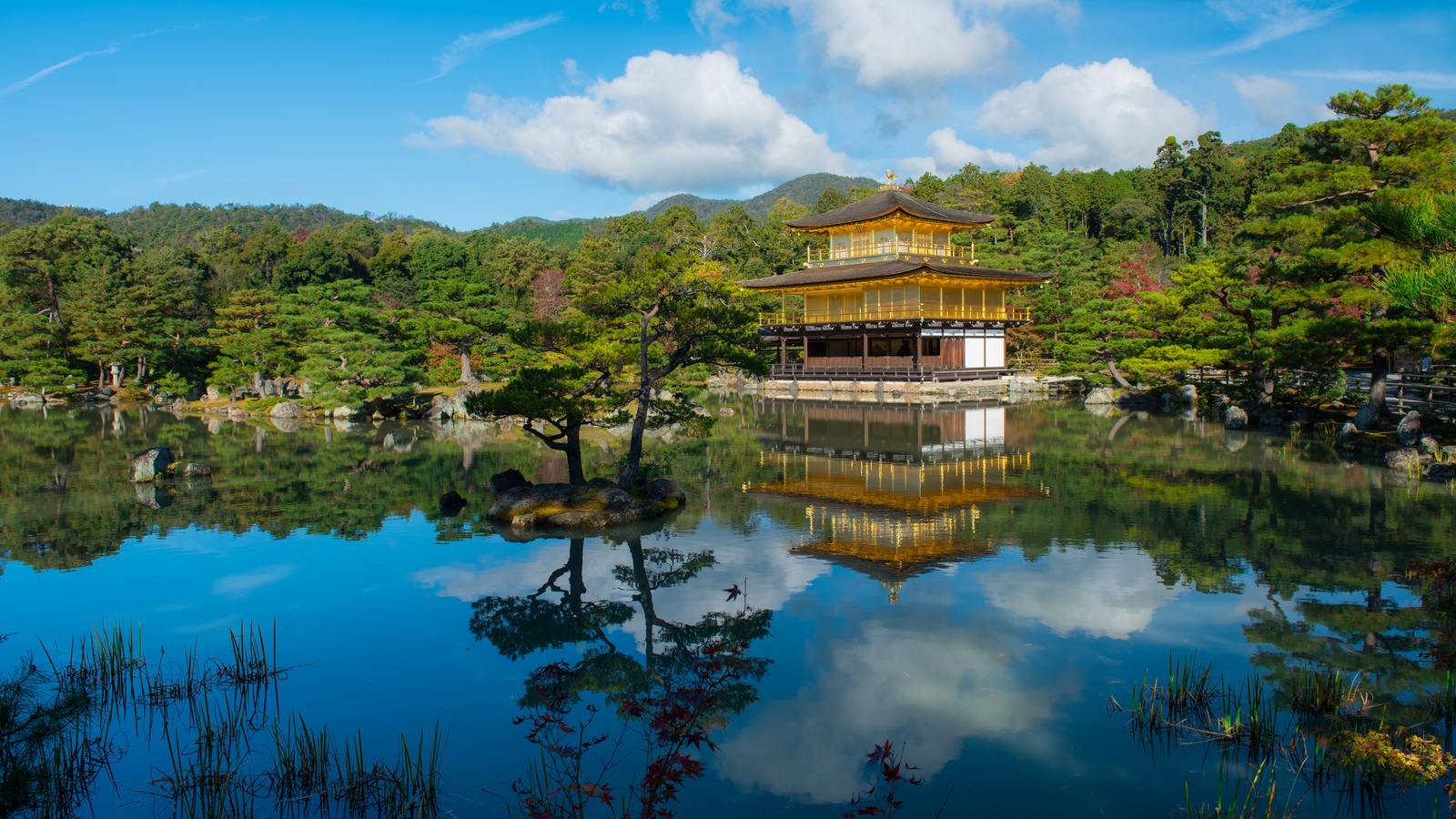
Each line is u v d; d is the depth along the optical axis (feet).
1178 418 144.15
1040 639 44.65
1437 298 46.11
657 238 368.07
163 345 210.59
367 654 44.32
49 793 31.65
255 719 37.35
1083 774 31.65
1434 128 95.09
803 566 59.00
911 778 31.48
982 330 214.07
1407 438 92.63
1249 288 135.23
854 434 131.03
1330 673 38.88
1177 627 45.85
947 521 71.26
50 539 68.80
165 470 97.96
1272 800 29.55
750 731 35.47
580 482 79.36
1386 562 56.54
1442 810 28.58
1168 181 337.52
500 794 31.04
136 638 47.03
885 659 42.57
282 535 69.51
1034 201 343.05
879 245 225.76
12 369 209.77
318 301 189.06
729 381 241.35
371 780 31.99
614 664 42.55
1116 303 186.91
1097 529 67.46
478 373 221.87
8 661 43.86
